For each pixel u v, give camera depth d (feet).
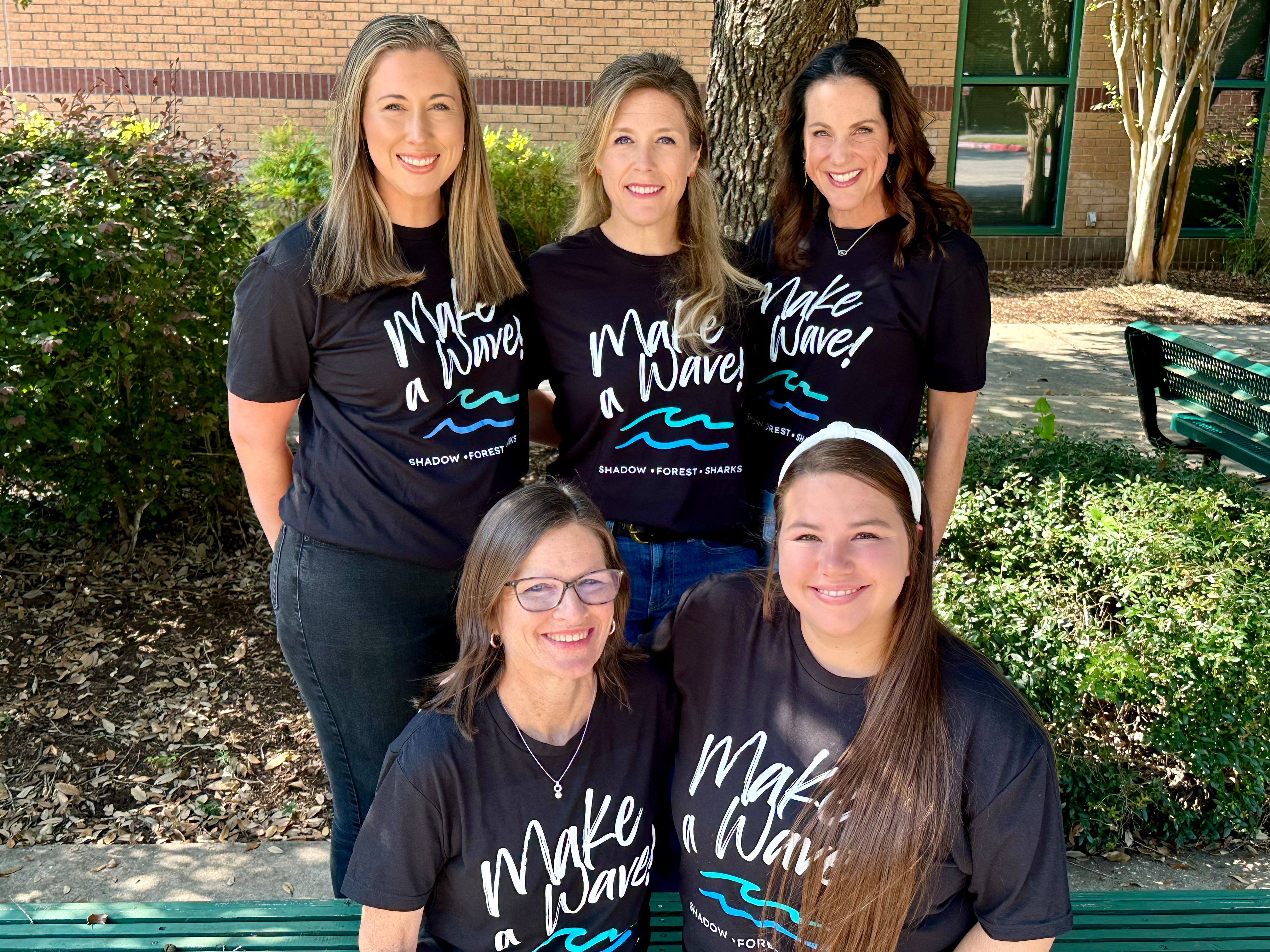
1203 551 12.94
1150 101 37.47
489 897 6.19
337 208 7.31
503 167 30.19
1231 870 11.07
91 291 14.85
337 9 36.70
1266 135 40.65
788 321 8.93
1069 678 11.40
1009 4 39.19
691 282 8.25
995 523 14.23
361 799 8.38
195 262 15.78
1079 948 7.12
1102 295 37.37
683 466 8.43
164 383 15.87
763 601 6.31
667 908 7.79
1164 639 11.57
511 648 5.99
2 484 15.97
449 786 5.95
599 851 6.31
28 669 14.46
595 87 8.21
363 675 7.89
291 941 6.94
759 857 6.09
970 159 40.73
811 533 5.77
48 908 7.29
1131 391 26.89
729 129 15.02
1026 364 29.22
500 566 5.91
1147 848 11.36
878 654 6.02
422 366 7.52
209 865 11.09
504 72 37.70
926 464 9.24
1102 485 14.98
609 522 8.55
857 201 8.54
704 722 6.33
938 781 5.66
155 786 12.35
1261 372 18.37
